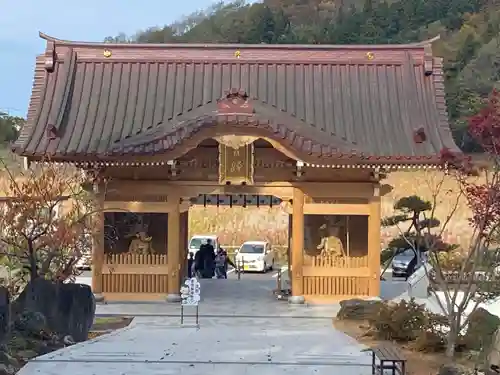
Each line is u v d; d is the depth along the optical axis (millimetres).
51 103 25922
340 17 120812
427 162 23438
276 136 22672
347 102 26141
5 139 69812
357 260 24594
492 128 16188
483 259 20734
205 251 33719
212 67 27234
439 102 26109
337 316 21812
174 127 23766
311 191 24469
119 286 24672
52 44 27188
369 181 24516
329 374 13992
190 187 24547
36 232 20750
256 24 118688
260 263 39906
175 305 24031
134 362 14844
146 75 27062
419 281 25078
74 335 17797
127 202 24547
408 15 111438
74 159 23250
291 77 26891
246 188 24469
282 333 19031
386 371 14055
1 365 13555
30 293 17719
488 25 98812
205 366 14578
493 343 13453
